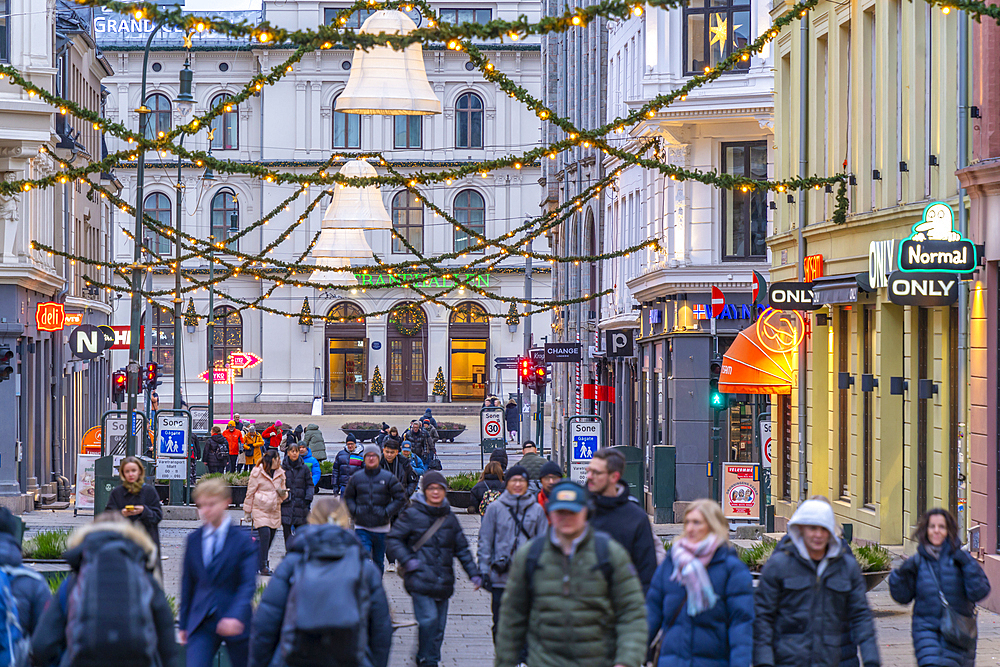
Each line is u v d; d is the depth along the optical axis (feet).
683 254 202.28
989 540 105.19
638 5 78.43
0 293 187.83
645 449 231.30
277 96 481.05
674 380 203.41
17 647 48.08
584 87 294.66
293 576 50.16
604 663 47.70
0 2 181.16
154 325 480.23
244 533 59.93
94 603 41.50
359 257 252.21
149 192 482.28
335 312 480.64
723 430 202.49
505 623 48.83
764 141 199.41
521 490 73.15
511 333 481.87
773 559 54.60
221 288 479.00
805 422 155.43
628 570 48.16
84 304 258.16
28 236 193.77
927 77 125.39
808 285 142.92
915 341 127.34
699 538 52.34
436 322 481.87
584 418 182.50
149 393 241.96
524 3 479.00
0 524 52.19
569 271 314.96
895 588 61.21
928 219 106.63
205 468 203.82
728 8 193.77
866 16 139.74
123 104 482.69
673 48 196.13
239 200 481.87
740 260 201.67
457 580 123.34
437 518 75.46
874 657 53.21
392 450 118.93
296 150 480.64
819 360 155.74
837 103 147.33
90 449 188.34
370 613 51.55
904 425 130.00
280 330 479.00
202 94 483.51
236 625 57.31
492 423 269.23
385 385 483.92
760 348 165.99
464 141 484.33
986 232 106.01
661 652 52.19
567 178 311.88
